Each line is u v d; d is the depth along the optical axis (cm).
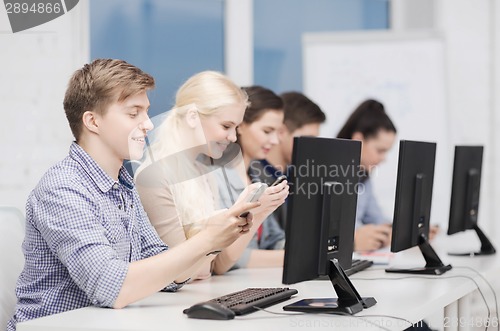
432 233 486
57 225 258
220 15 591
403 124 607
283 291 282
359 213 515
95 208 267
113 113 268
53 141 447
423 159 359
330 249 273
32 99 440
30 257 275
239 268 372
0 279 298
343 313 250
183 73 565
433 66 607
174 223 310
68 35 455
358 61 607
